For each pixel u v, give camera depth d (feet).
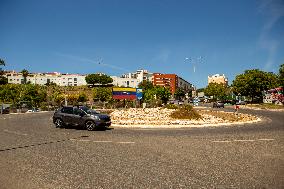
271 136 51.96
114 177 25.26
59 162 31.04
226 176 25.50
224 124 75.97
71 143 44.09
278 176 25.48
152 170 27.61
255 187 22.50
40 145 42.19
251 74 283.59
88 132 59.21
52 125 74.18
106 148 39.60
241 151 37.19
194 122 80.69
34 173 26.61
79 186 22.79
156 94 224.33
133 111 126.52
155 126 71.20
